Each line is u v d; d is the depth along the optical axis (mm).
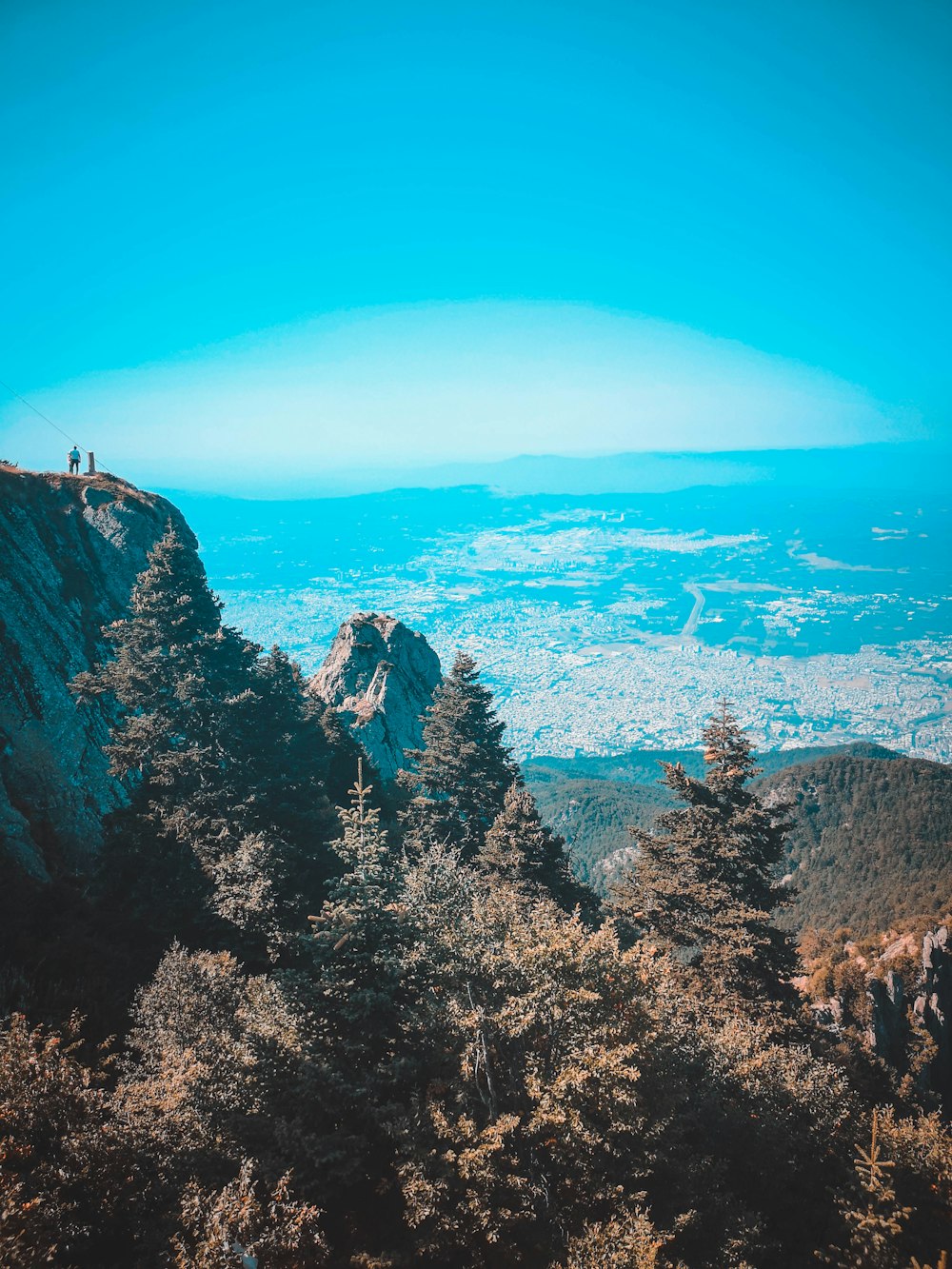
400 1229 15789
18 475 48344
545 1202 15352
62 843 32938
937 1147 19797
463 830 38125
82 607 44625
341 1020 17938
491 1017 16969
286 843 28656
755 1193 19453
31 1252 11531
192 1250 12992
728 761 31969
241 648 34562
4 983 18812
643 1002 18688
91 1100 14609
